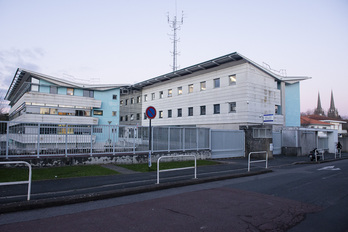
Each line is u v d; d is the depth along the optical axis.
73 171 10.28
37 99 27.31
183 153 15.66
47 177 9.07
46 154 11.27
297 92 30.91
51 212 5.38
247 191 7.81
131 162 13.25
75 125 12.09
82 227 4.45
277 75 27.08
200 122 28.62
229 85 25.67
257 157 18.75
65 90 30.73
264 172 12.30
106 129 12.95
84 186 7.84
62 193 6.90
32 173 9.59
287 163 16.67
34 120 26.53
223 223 4.78
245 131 19.89
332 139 27.75
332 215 5.45
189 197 6.89
